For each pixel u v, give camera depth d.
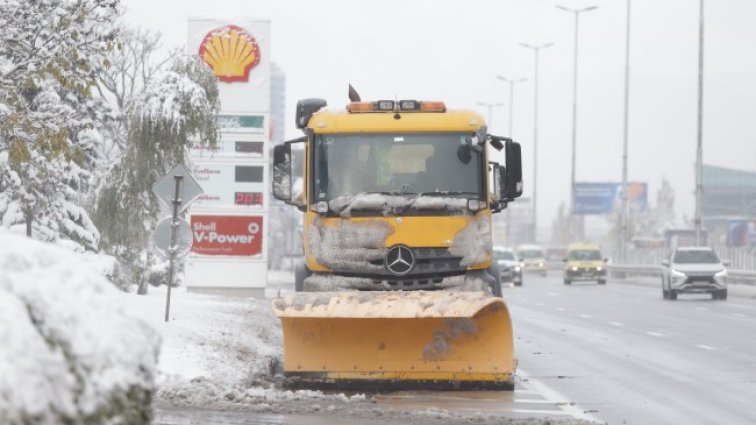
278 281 149.88
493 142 41.16
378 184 40.16
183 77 67.56
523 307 96.75
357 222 39.59
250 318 58.66
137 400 13.45
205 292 86.88
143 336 13.94
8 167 43.44
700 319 78.62
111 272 56.69
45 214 65.25
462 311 33.34
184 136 66.81
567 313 86.94
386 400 34.09
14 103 39.34
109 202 67.12
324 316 33.88
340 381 35.19
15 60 40.34
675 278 110.81
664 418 31.80
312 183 40.31
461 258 39.66
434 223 39.59
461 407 32.78
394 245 39.47
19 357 12.55
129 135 67.25
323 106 43.00
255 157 86.88
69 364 13.04
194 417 27.09
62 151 40.38
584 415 31.89
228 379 34.34
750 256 151.00
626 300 110.88
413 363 35.12
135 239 67.81
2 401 12.21
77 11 38.50
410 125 40.59
